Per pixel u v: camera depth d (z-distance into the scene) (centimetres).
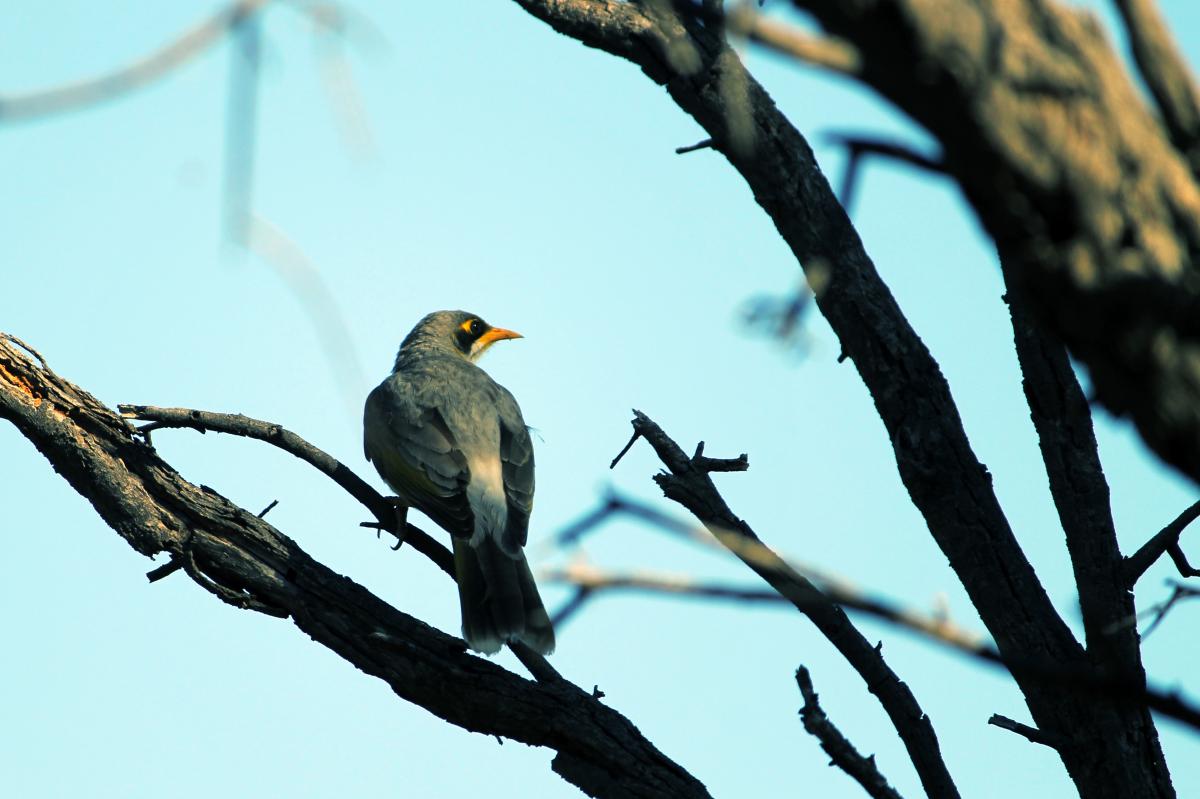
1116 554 984
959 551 1002
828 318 1047
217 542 1054
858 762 730
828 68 398
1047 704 966
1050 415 1010
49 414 1038
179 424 1084
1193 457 428
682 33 1057
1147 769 946
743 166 1049
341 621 1045
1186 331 416
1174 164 414
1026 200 413
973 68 391
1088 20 412
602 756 1009
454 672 1027
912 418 1016
